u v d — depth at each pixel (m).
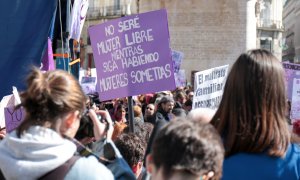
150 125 4.73
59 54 6.80
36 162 2.25
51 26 6.32
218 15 27.80
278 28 53.56
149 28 4.66
